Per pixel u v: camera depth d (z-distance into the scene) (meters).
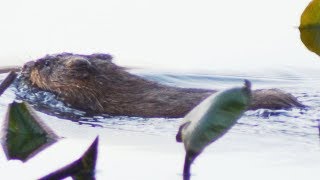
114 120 31.59
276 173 19.58
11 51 46.94
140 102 33.94
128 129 29.05
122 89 35.34
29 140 14.92
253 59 47.81
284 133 26.75
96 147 10.69
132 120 31.62
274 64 47.03
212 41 52.28
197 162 20.44
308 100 36.12
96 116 32.84
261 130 27.28
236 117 9.49
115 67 37.34
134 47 50.66
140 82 36.06
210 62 47.50
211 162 20.58
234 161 20.97
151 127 29.64
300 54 49.03
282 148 23.47
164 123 30.73
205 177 18.38
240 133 26.55
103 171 18.73
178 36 53.84
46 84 36.72
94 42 51.59
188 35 54.22
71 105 34.94
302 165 20.78
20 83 37.50
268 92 33.44
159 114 32.47
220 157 21.52
